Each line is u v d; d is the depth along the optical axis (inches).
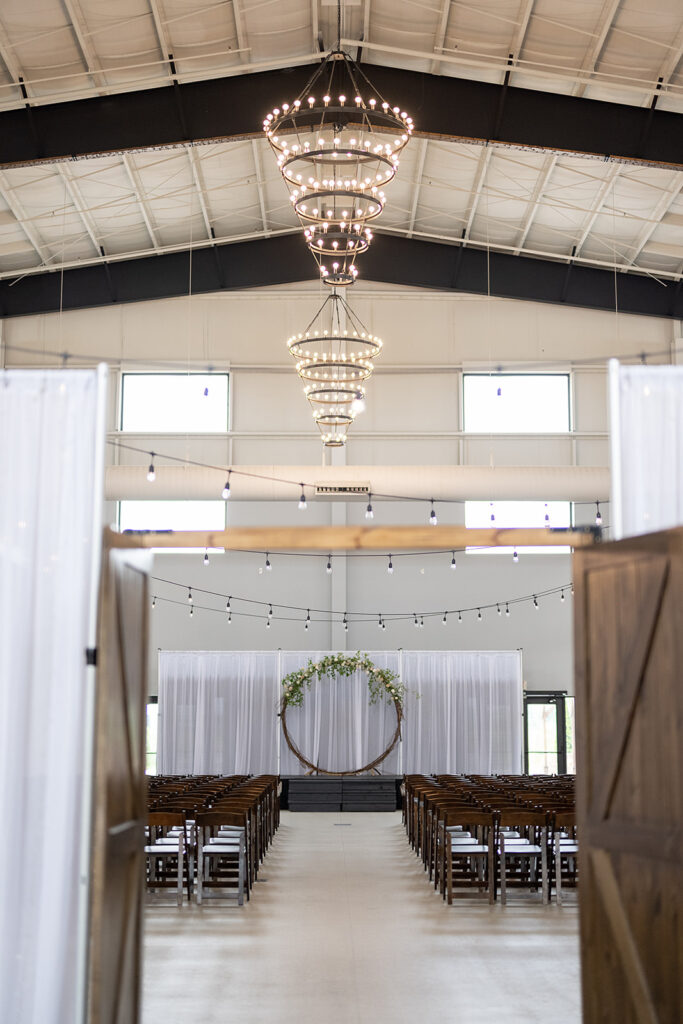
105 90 527.8
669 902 178.5
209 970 296.2
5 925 186.1
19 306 764.0
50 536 199.2
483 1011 256.2
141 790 210.7
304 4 513.0
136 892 203.6
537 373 814.5
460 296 812.6
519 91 538.0
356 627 821.2
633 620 193.3
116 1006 189.2
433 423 807.7
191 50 526.6
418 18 518.9
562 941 334.6
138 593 211.2
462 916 375.6
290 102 537.3
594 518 816.3
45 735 192.4
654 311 762.8
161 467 682.2
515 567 828.0
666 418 214.5
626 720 194.2
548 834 439.2
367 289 809.5
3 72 508.7
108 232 715.4
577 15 489.1
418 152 635.5
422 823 502.9
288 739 761.6
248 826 437.4
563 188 650.2
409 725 767.7
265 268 768.9
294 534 251.4
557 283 767.7
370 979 286.7
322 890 431.5
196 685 765.9
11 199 636.7
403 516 815.1
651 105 528.4
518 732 768.3
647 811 186.9
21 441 201.9
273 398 807.7
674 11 475.2
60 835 189.0
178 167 637.3
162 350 804.6
